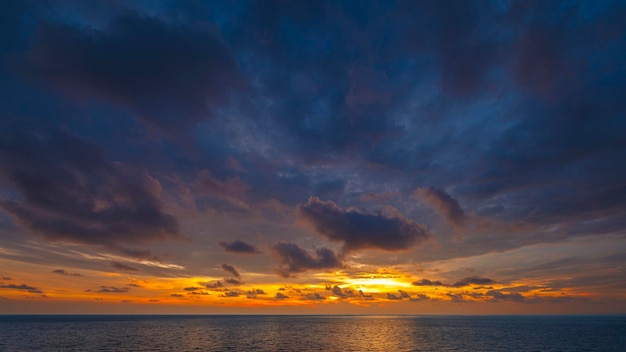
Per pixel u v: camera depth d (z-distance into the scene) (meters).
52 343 106.62
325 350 94.44
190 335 138.88
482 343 109.88
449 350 93.62
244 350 94.38
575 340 119.56
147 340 117.38
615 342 113.44
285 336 137.25
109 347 98.00
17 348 95.62
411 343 110.25
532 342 112.69
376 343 110.69
